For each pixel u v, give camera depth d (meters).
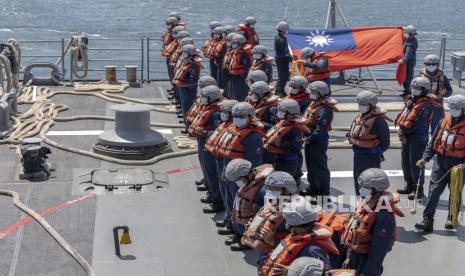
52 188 16.14
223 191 14.02
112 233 13.88
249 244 10.12
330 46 23.92
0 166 17.48
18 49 24.88
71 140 19.80
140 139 18.36
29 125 20.73
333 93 25.86
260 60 21.08
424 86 15.37
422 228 14.17
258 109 15.29
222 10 106.06
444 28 93.75
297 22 96.81
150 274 12.30
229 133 13.29
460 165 13.74
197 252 13.21
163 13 100.81
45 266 12.55
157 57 51.47
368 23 99.88
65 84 26.41
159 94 25.69
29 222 14.28
